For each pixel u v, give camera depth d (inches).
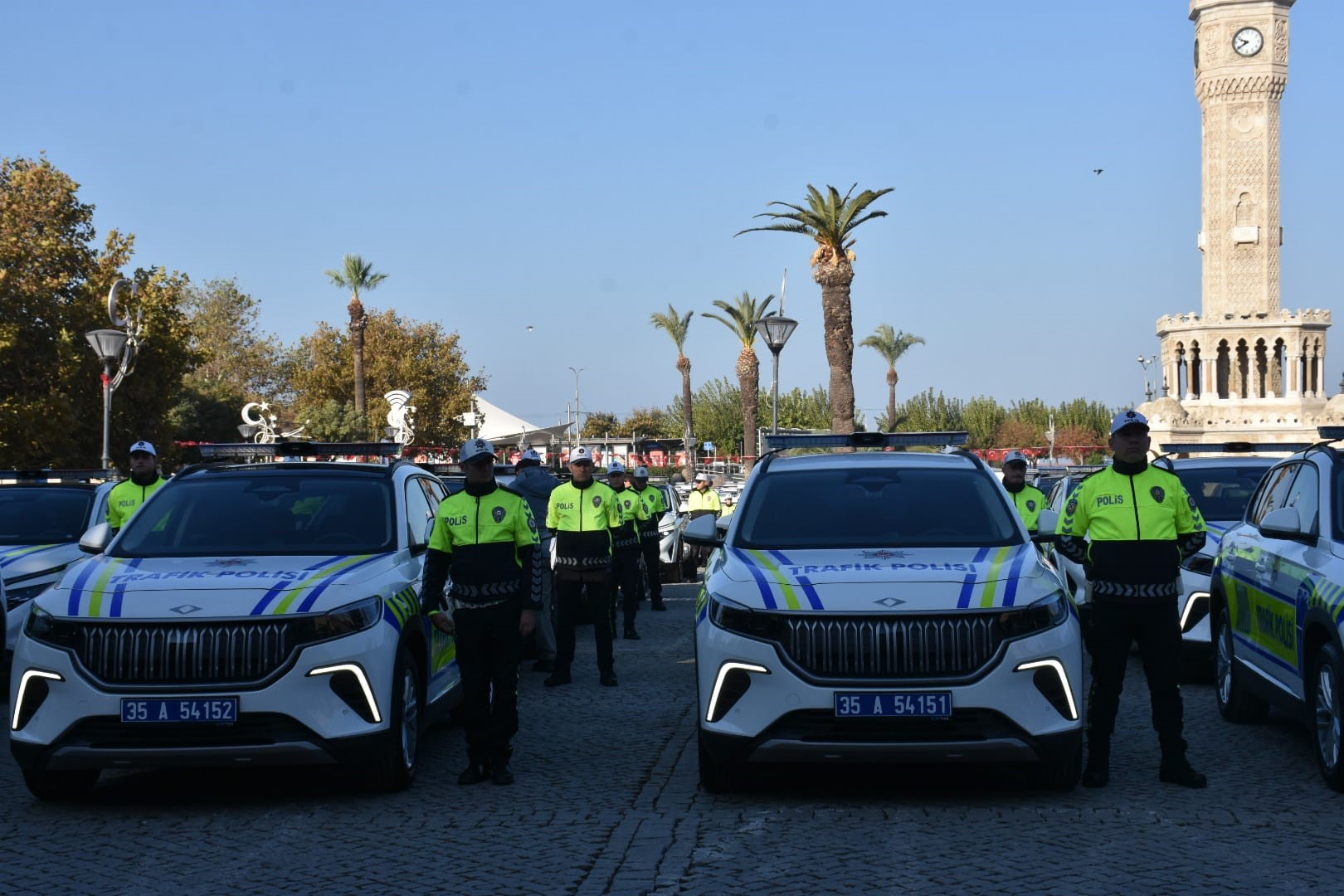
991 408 4948.3
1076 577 530.0
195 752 267.6
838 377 1477.6
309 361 3523.6
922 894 217.3
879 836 254.1
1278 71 3499.0
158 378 1557.6
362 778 292.2
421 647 315.0
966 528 315.9
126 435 1550.2
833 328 1480.1
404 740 296.5
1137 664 500.7
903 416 4471.0
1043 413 4909.0
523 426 3053.6
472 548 305.6
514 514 308.5
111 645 272.4
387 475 349.1
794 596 272.2
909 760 262.8
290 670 271.7
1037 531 319.0
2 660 418.0
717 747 271.3
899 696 261.7
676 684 470.6
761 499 332.2
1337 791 288.2
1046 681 267.6
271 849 251.0
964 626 264.8
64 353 1397.6
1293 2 3531.0
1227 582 377.1
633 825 264.7
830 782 303.4
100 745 269.7
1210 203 3597.4
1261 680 341.7
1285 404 3538.4
